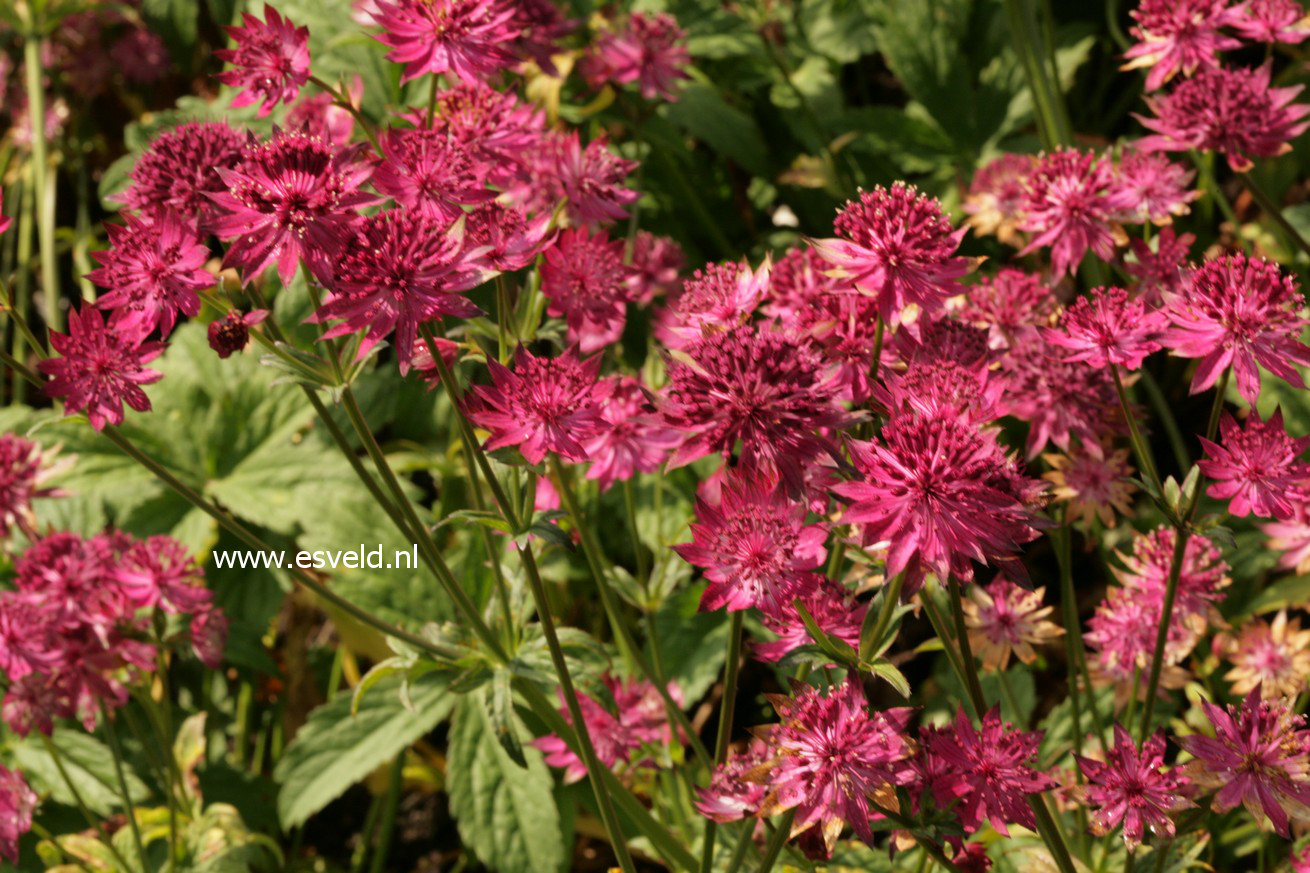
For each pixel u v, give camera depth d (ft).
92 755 3.01
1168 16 2.65
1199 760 2.27
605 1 3.67
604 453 2.53
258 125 3.28
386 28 2.37
